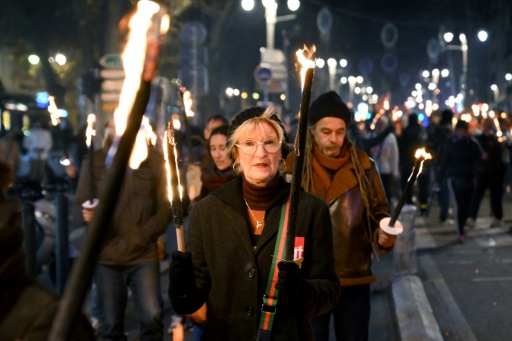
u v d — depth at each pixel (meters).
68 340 1.77
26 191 7.98
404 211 9.96
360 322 5.02
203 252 3.70
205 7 34.00
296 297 3.21
